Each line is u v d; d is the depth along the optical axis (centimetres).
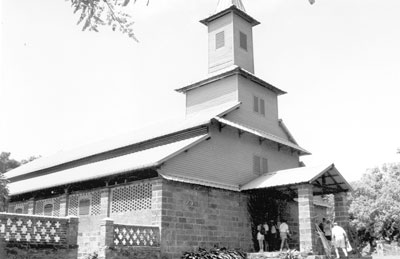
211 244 2205
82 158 3086
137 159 2295
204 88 2966
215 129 2467
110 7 333
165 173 2075
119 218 2212
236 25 3006
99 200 2369
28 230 1507
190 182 2142
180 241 2048
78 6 326
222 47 3002
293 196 2641
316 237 2108
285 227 2288
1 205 1658
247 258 2216
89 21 330
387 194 4750
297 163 3141
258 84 2966
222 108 2669
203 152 2344
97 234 2300
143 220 2091
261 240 2331
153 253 1912
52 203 2706
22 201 2975
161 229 1973
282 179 2319
